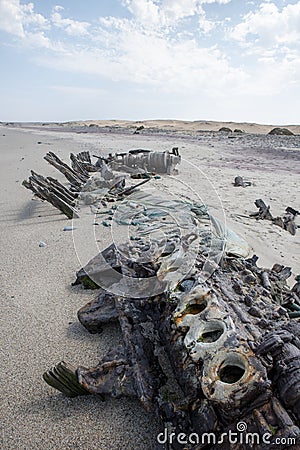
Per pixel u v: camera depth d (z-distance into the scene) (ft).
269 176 41.63
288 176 42.04
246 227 22.90
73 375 9.61
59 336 12.36
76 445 8.66
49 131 147.02
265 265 17.37
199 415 7.72
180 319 9.43
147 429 8.92
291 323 9.04
